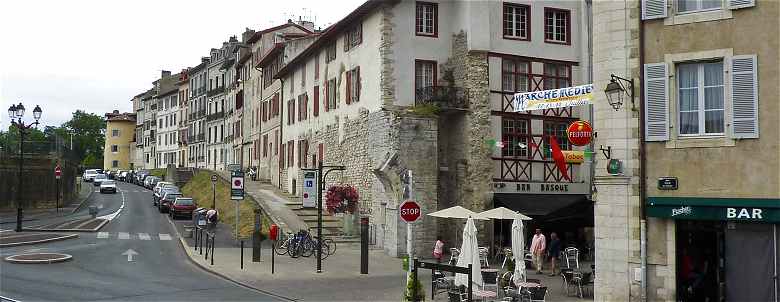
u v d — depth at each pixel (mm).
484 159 27469
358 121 31047
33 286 16547
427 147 27359
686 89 14109
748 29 13305
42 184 44438
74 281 17688
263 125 52844
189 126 83062
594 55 15203
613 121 14688
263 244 28984
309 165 39062
